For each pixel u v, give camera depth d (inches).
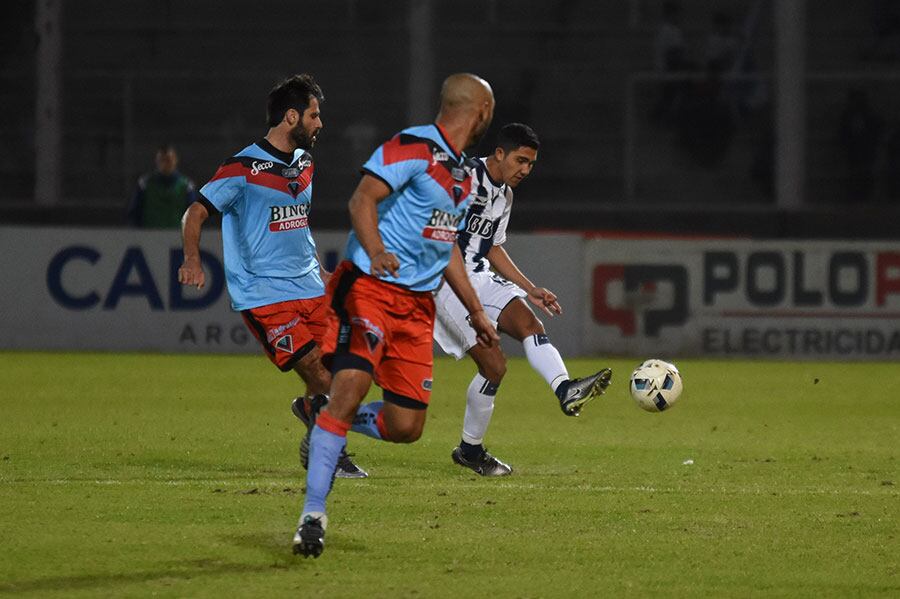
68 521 845.8
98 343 2311.8
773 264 2281.0
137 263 2305.6
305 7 3122.5
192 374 1956.2
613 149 3011.8
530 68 3038.9
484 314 820.6
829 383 1935.3
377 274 745.6
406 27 2997.0
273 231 1077.8
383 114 3061.0
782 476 1080.2
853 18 3048.7
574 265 2276.1
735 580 708.0
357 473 1050.1
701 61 3058.6
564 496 956.6
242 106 3048.7
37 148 2743.6
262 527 830.5
